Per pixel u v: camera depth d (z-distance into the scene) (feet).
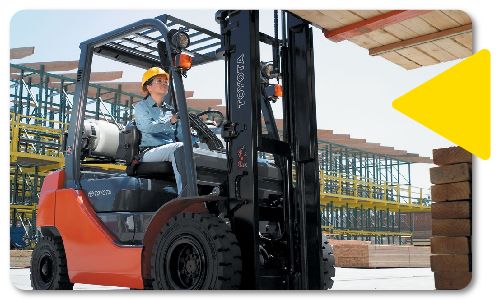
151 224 12.56
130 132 14.64
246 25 12.51
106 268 13.55
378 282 24.43
